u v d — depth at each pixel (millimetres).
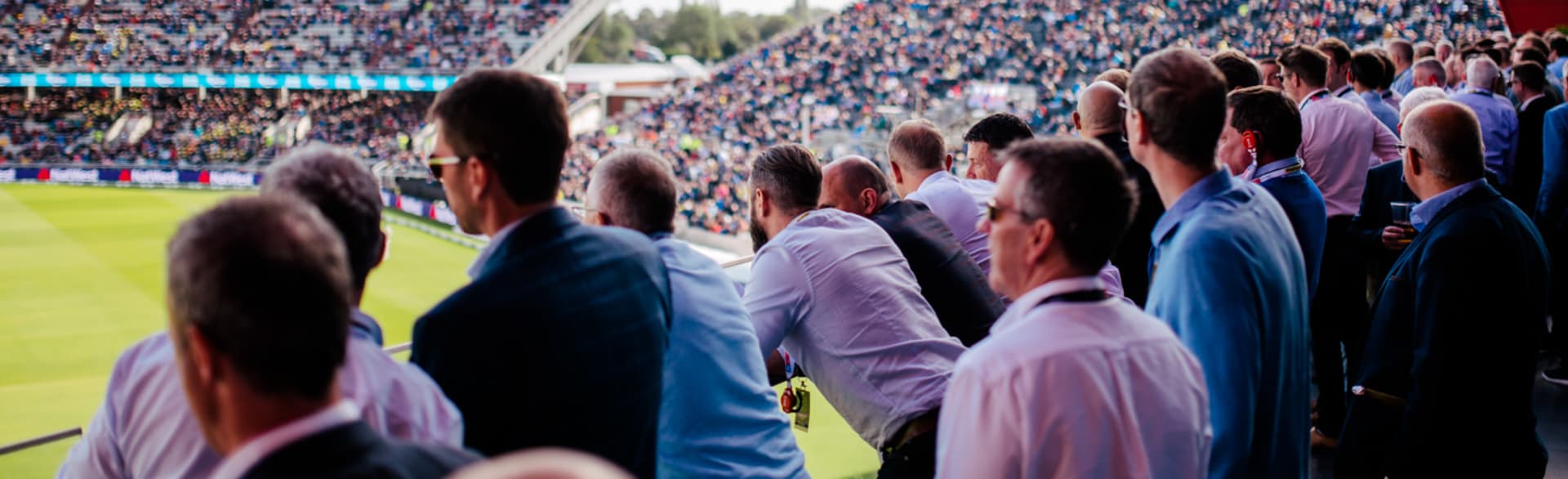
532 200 2465
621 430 2535
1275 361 2840
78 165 41469
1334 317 5051
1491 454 3678
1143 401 2322
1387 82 7207
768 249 3580
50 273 24859
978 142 4691
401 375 2143
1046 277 2357
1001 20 43938
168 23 49969
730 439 3184
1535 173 7227
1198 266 2750
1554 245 5926
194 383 1681
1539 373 6055
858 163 3977
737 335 3211
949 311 3818
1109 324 2342
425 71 48500
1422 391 3680
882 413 3504
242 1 51125
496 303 2307
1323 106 5195
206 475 2014
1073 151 2311
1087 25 41312
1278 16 37062
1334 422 5023
